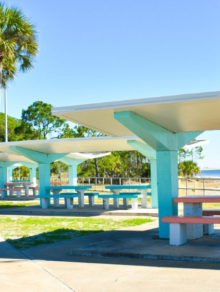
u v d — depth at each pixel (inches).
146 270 291.4
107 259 333.1
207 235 423.8
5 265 323.0
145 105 337.4
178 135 441.4
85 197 1069.8
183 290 243.6
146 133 386.0
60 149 779.4
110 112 372.8
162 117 380.5
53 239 440.1
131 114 364.2
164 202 414.6
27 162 1176.8
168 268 294.7
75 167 1047.6
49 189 811.4
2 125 2108.8
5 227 543.8
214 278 264.8
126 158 2116.1
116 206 751.1
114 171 2066.9
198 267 294.2
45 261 333.4
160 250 343.3
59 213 706.8
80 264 318.7
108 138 666.2
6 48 761.0
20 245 408.8
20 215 700.0
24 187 1131.3
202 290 242.2
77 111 361.4
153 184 728.3
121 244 379.9
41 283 269.7
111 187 749.3
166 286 252.5
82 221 596.4
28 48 809.5
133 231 480.1
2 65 776.9
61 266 314.3
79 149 788.6
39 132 1977.1
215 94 314.2
